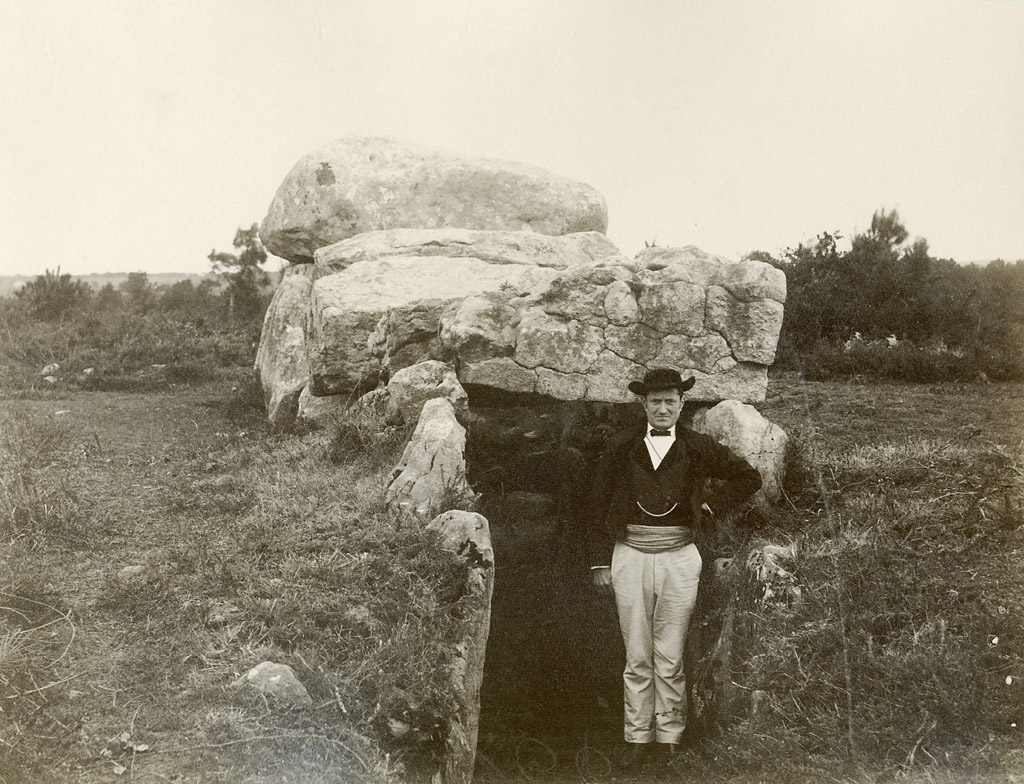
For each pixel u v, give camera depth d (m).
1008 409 8.32
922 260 11.81
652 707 4.27
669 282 5.70
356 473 5.43
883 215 12.13
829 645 4.01
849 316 11.34
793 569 4.55
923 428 7.38
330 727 3.14
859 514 5.05
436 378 5.77
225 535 4.65
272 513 4.83
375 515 4.60
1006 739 3.49
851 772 3.45
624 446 4.26
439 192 9.47
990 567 4.41
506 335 5.79
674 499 4.14
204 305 15.23
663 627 4.20
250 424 8.27
